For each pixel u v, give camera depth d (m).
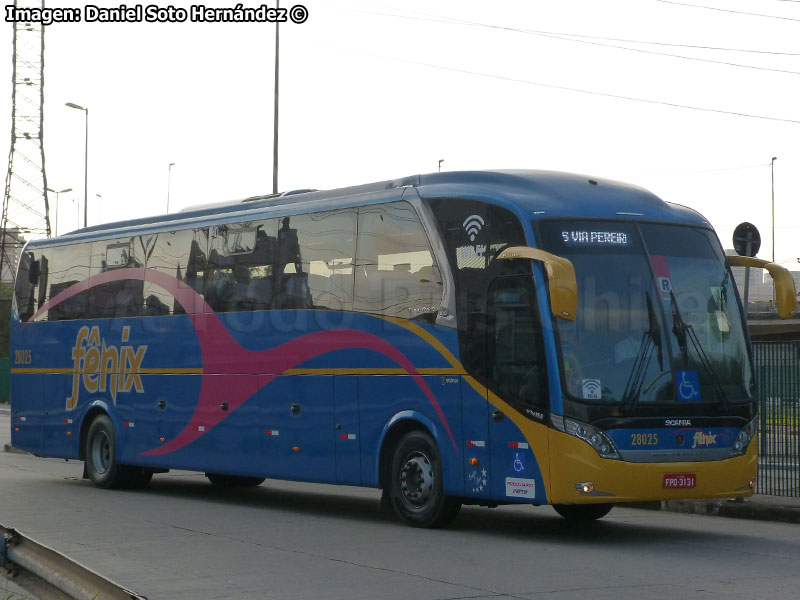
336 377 14.35
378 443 13.71
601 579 9.66
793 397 15.78
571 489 11.62
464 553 11.23
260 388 15.61
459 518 14.54
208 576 9.77
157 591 9.05
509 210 12.33
